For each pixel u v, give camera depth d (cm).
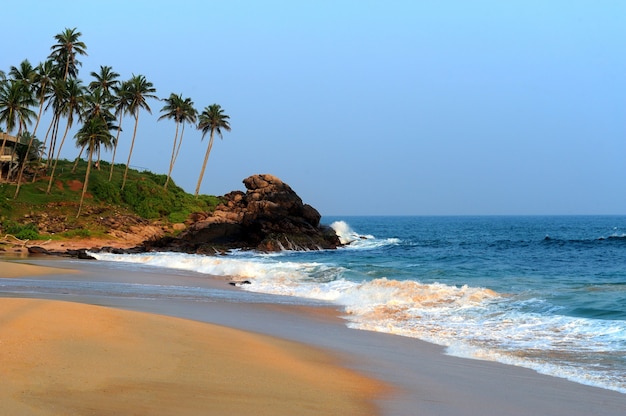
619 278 3362
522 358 1427
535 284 3031
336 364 1314
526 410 1005
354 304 2417
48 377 956
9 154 7869
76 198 7262
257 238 7362
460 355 1460
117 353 1173
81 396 877
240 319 1998
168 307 2206
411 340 1667
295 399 978
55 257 5125
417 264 4509
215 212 7762
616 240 7862
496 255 5566
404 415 939
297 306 2372
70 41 8150
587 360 1401
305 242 7306
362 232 13850
